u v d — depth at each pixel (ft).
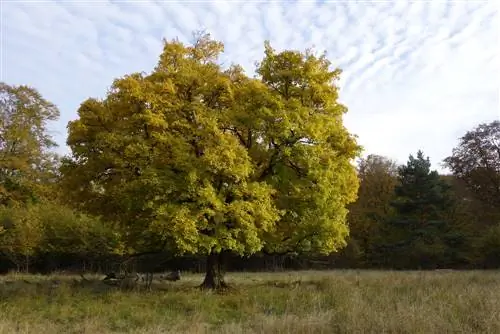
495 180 161.27
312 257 162.81
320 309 40.50
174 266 138.72
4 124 97.35
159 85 57.06
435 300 41.11
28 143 98.37
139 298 51.98
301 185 60.70
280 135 57.52
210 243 53.06
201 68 61.36
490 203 163.22
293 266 160.66
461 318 32.55
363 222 173.88
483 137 164.96
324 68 65.05
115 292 56.08
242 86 63.57
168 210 51.88
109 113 58.34
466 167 167.43
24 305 45.85
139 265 118.62
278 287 67.15
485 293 41.68
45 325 36.42
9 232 109.29
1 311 41.37
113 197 57.16
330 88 63.46
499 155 162.30
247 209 54.34
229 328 34.22
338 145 64.18
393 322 30.22
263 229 58.90
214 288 62.95
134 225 59.93
